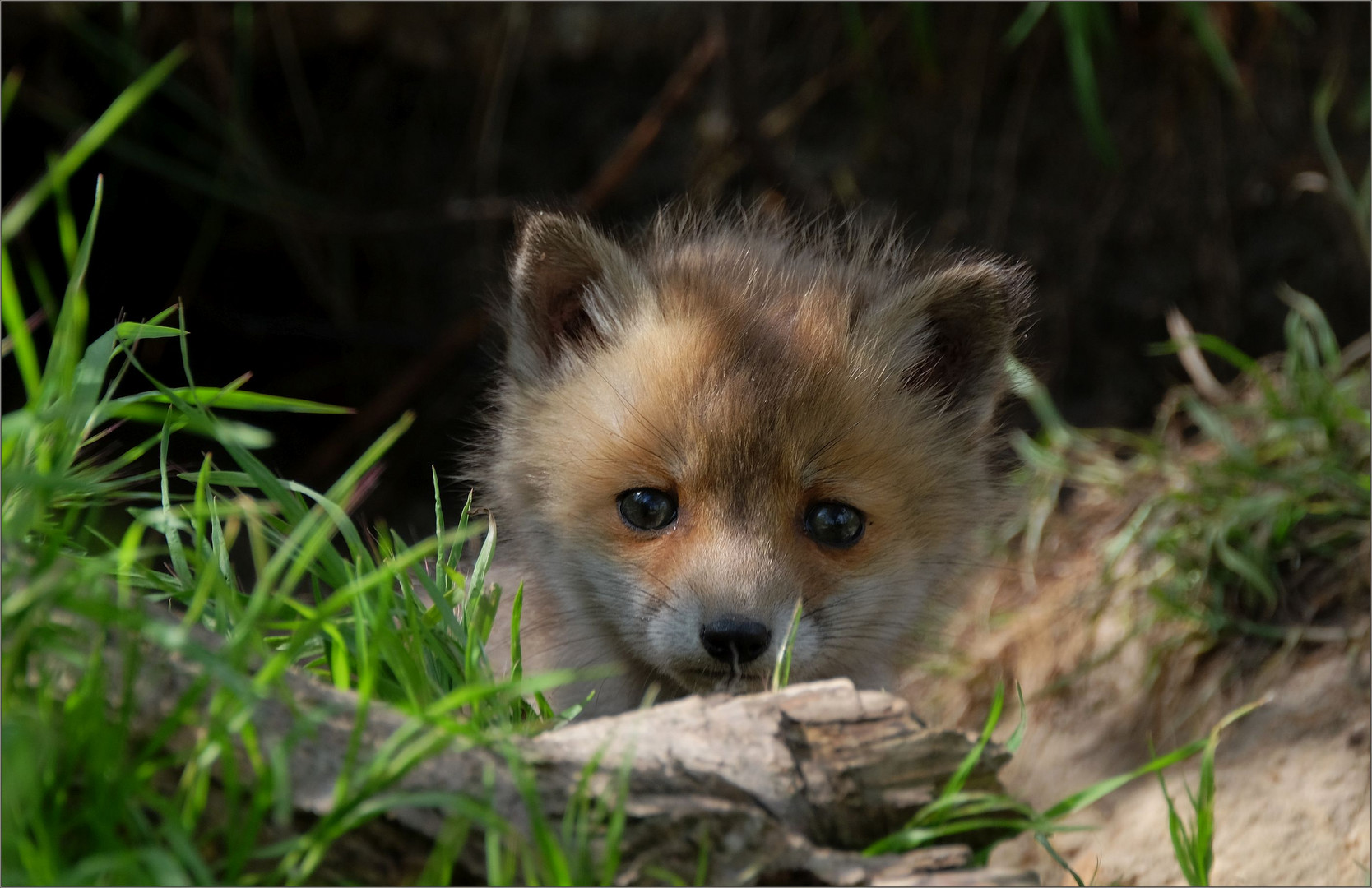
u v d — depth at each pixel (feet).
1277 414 35.70
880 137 51.78
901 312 27.27
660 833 13.75
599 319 27.81
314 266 53.47
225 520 25.76
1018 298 27.86
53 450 15.19
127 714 12.32
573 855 13.21
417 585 26.96
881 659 26.89
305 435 55.47
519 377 27.91
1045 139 51.13
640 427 24.80
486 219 52.95
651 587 24.21
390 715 14.28
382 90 53.93
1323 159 48.73
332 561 18.20
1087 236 50.78
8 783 11.22
